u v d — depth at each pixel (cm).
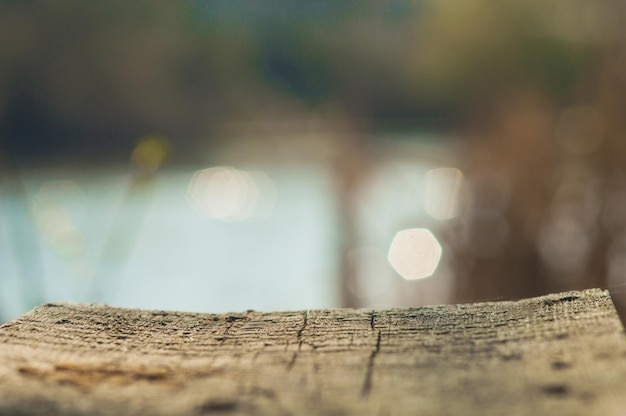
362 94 835
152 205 618
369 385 63
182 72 923
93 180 668
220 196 652
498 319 76
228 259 439
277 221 550
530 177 329
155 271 418
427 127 709
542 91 436
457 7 608
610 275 273
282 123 889
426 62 695
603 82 363
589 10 413
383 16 818
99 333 80
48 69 811
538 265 287
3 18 779
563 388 59
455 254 314
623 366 62
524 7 500
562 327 71
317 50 881
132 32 877
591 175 321
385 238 379
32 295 256
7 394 63
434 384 62
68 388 64
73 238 255
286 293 363
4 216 323
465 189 358
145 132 884
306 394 62
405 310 83
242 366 69
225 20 925
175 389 64
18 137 789
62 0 809
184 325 82
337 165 523
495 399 59
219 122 909
